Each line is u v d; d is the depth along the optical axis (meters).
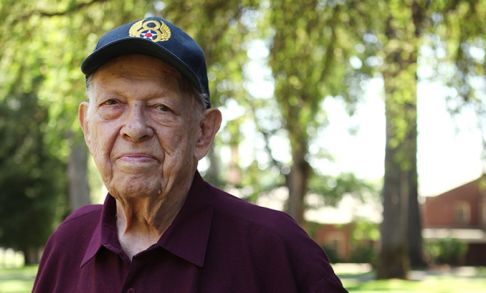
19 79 7.61
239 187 22.61
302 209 17.44
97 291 1.98
